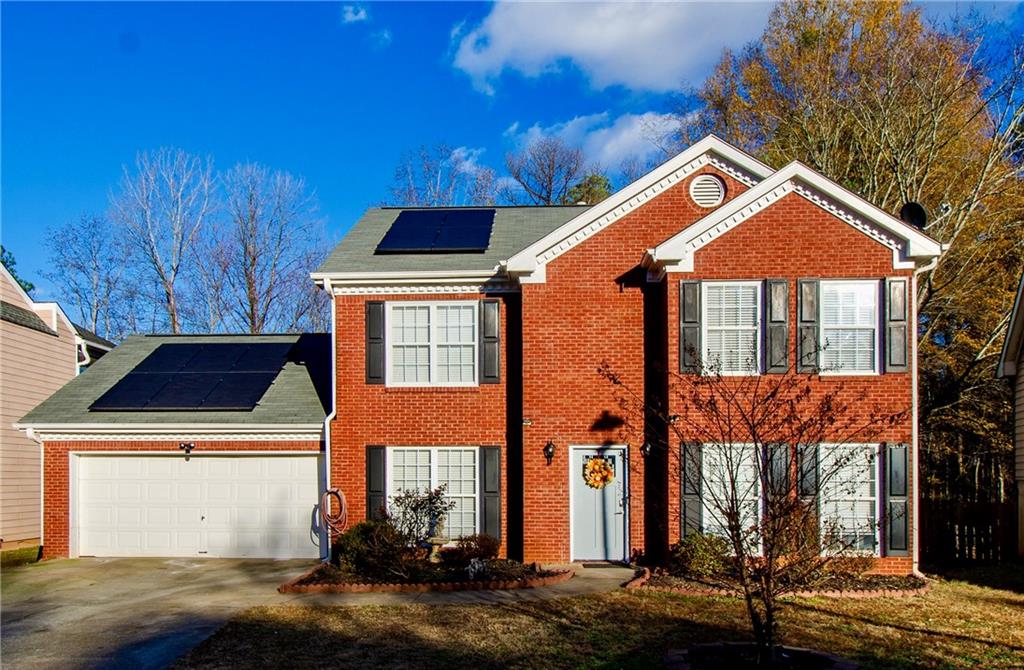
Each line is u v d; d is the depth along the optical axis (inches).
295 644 428.1
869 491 600.7
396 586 559.5
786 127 1175.6
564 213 829.2
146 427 708.7
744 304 615.2
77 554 722.8
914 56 1066.1
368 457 689.0
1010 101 965.8
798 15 1251.2
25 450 898.7
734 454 578.2
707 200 668.7
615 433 650.2
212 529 719.7
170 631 460.8
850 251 609.6
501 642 423.2
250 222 1596.9
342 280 692.1
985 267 1031.0
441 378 694.5
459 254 724.7
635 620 462.6
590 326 660.1
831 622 461.7
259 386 752.3
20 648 434.3
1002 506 685.3
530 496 653.3
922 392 1106.1
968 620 470.6
